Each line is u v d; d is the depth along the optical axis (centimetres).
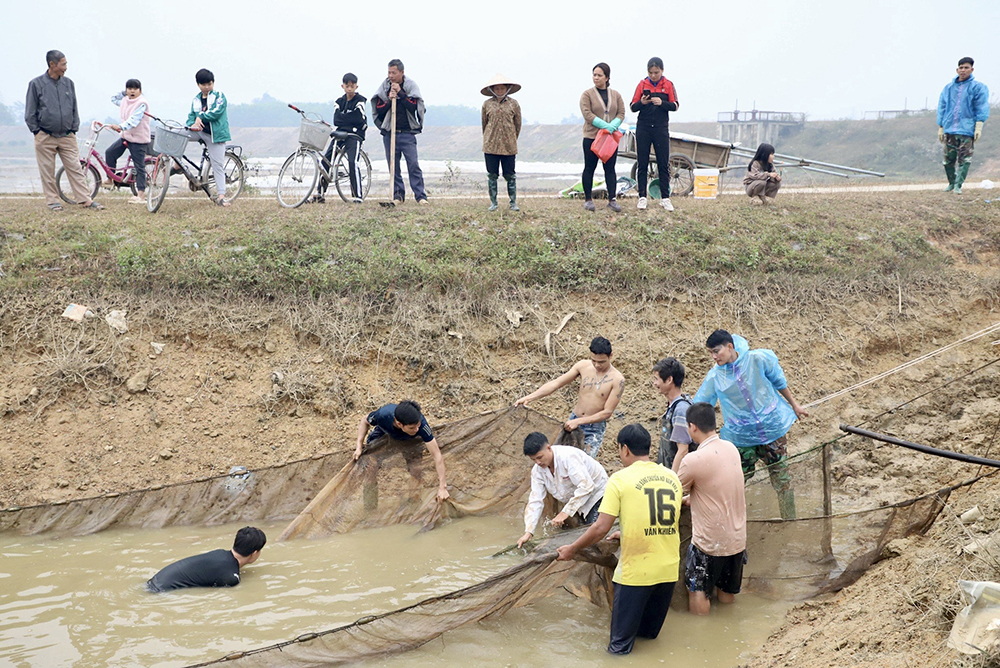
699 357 888
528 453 572
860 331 943
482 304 897
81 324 813
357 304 871
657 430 809
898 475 713
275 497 695
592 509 595
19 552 626
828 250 1054
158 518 673
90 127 1289
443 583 581
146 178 1262
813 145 6106
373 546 648
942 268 1062
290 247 929
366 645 475
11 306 812
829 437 814
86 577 582
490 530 681
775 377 623
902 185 1759
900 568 515
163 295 848
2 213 1004
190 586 564
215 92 1055
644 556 480
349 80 1106
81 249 888
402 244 956
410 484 689
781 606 549
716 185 1278
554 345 878
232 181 1167
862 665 416
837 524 556
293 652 454
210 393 796
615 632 489
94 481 724
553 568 525
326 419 798
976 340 954
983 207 1224
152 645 486
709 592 538
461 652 493
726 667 474
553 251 978
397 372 839
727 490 514
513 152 1048
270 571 599
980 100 1302
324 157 1127
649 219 1071
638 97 1088
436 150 9644
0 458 721
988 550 464
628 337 897
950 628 412
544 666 477
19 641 488
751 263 995
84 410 764
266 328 842
